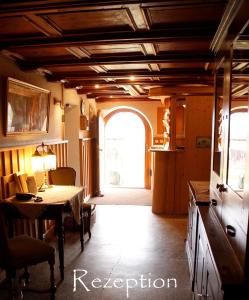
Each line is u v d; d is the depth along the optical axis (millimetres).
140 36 2328
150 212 5152
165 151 4984
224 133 1913
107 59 3145
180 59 2994
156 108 6883
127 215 4953
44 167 3332
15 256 2227
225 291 1117
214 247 1474
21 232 3166
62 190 3414
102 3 1744
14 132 3002
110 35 2355
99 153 6582
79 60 3193
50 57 3098
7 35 2408
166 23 2127
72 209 3111
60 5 1767
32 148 3467
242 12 1497
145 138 7312
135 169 7910
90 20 2068
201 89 4816
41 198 2936
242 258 1238
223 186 1796
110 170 7918
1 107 2791
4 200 2818
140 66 3598
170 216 4918
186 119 4875
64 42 2459
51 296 2453
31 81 3469
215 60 2668
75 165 5445
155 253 3412
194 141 4906
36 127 3559
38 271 2963
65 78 3967
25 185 3152
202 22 2107
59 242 2793
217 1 1744
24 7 1792
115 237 3916
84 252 3424
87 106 6074
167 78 4320
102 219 4723
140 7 1821
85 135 5988
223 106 2027
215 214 2076
